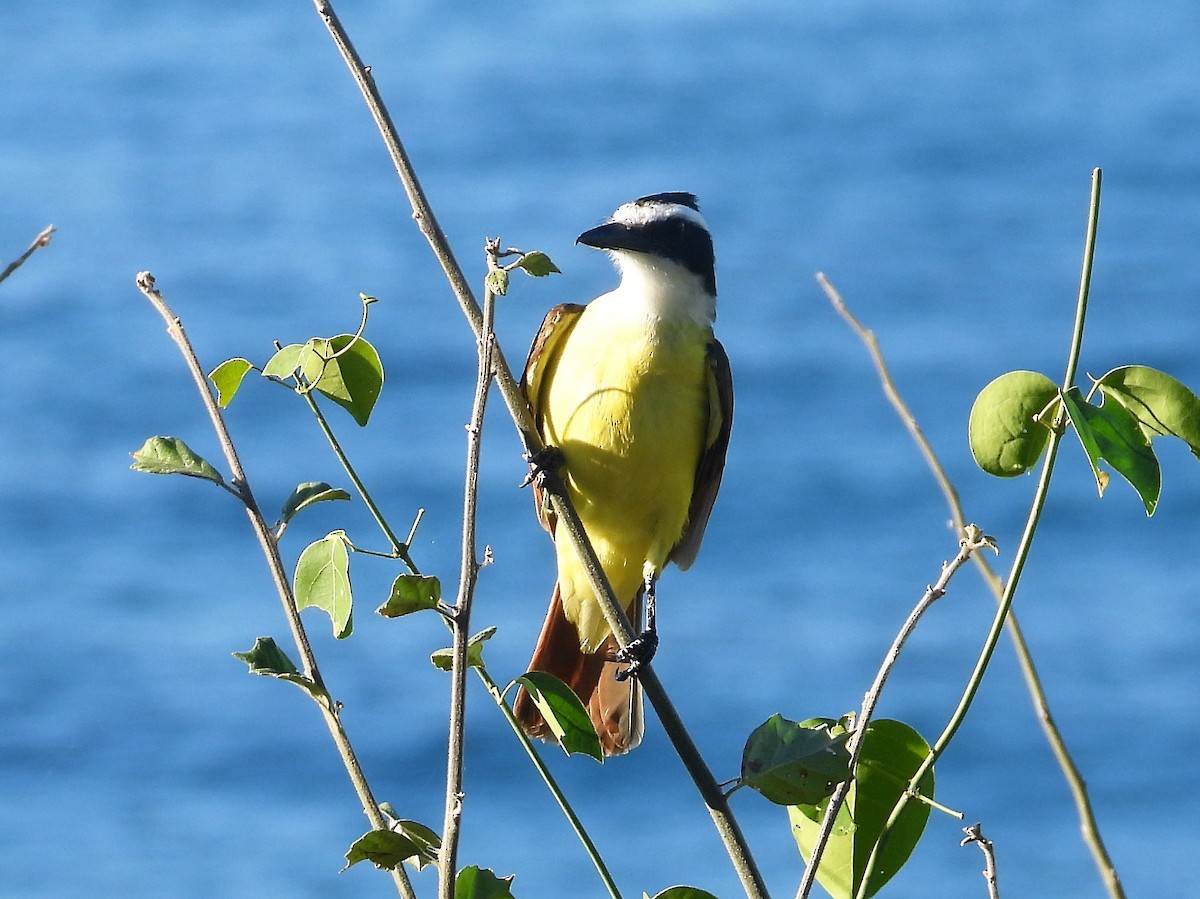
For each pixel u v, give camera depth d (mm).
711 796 6207
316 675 6242
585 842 6039
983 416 6336
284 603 6285
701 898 6504
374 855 6012
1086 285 5996
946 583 6039
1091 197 5957
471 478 5723
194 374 6387
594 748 6387
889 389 6527
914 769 6762
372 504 6355
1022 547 5891
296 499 6352
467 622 5648
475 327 6578
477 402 5805
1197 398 6066
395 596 5617
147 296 6488
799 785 6027
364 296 7145
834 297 6676
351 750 6215
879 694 6035
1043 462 6172
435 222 6656
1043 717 5801
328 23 6660
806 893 5879
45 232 6027
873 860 6156
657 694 6488
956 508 6332
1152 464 6016
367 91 6641
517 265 5930
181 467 6270
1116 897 5605
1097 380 6188
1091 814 5684
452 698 5609
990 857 5941
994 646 5902
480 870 6254
